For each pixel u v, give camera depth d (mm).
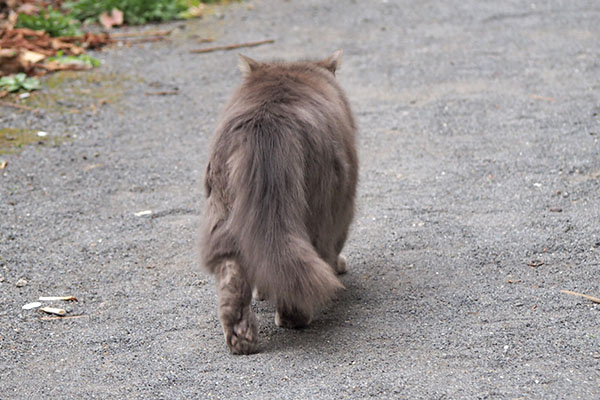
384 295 4988
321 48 10641
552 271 5156
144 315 4863
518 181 6652
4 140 7816
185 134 8078
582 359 4066
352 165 4863
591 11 11859
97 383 4090
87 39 10703
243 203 4152
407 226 5977
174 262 5613
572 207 6113
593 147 7215
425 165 7105
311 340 4453
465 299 4852
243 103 4461
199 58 10375
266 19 12195
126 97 9047
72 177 7090
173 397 3898
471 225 5930
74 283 5316
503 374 3953
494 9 12258
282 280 4059
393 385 3879
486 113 8250
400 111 8445
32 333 4672
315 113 4449
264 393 3871
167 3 12148
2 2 11500
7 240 5926
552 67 9531
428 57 10141
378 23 11812
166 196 6730
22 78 9117
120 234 6051
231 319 4270
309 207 4355
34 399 3957
